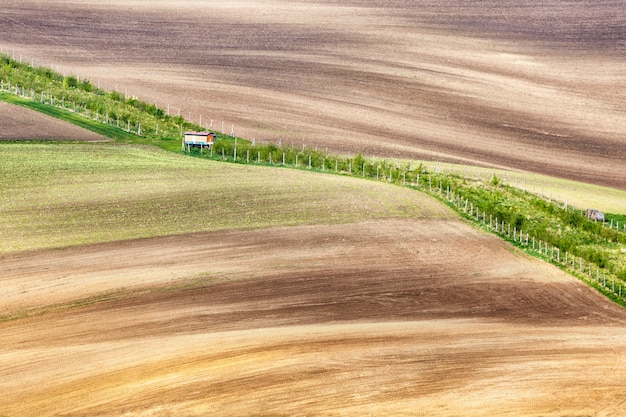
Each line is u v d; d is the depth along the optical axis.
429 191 105.75
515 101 181.00
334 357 57.12
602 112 178.12
